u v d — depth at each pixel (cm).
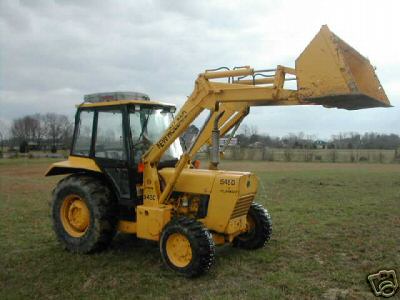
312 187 1562
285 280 541
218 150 634
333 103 518
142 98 686
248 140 3888
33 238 770
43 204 1152
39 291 519
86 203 658
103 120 678
